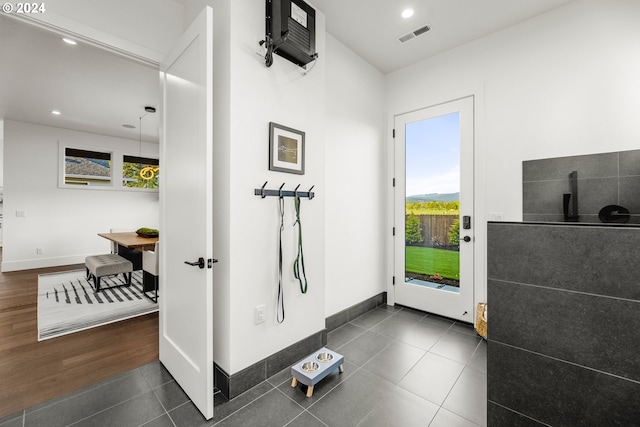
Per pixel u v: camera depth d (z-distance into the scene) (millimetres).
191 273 1641
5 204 4980
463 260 2779
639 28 1975
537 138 2365
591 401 1100
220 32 1736
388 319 2881
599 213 2104
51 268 5234
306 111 2156
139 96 3928
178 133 1790
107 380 1855
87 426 1453
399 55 2949
